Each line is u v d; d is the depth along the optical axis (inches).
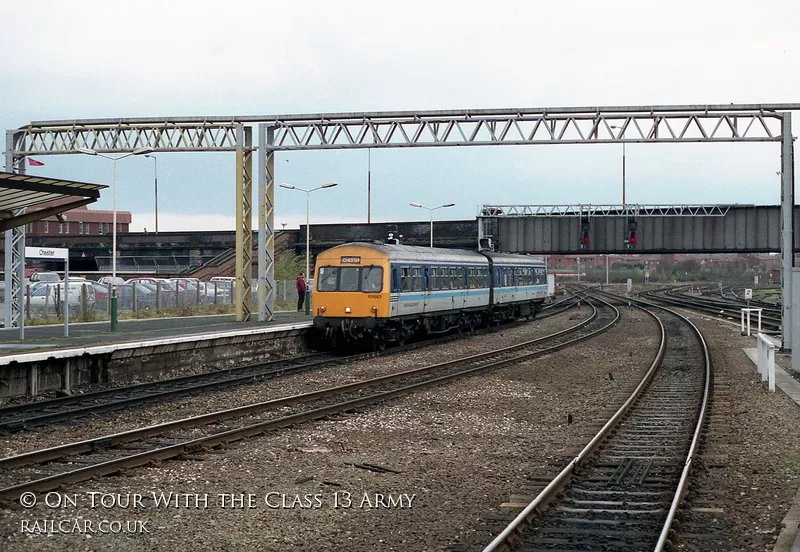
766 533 350.3
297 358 1074.1
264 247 1296.8
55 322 1327.5
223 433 530.3
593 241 2637.8
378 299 1147.3
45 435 563.2
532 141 1195.3
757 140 1166.3
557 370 990.4
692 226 2576.3
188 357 970.1
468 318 1531.7
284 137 1266.0
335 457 496.4
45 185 747.4
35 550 326.3
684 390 815.1
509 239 2672.2
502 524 362.9
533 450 529.7
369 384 806.5
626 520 368.5
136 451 503.8
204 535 347.9
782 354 1130.7
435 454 512.7
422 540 344.8
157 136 1272.1
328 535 351.3
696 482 434.6
